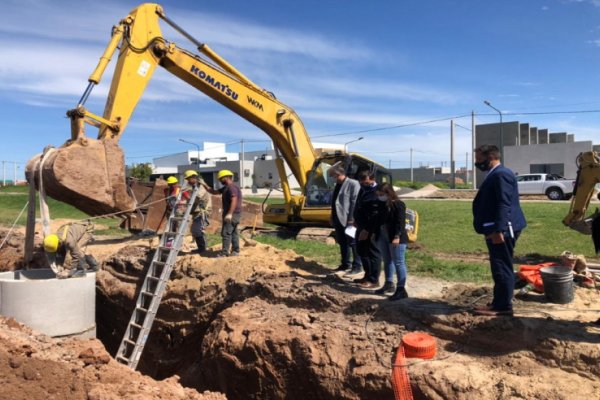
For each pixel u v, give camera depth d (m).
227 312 7.89
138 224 15.13
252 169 65.88
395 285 8.09
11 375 5.08
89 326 8.83
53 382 5.20
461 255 11.97
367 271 7.80
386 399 5.66
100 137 10.73
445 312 6.34
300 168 14.54
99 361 6.17
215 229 16.17
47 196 10.01
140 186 15.43
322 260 10.90
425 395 5.34
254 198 36.56
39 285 8.16
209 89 12.73
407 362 5.67
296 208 14.85
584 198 11.98
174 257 8.91
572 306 6.53
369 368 5.88
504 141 48.66
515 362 5.45
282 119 14.07
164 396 5.70
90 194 9.54
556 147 42.84
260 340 6.94
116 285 10.79
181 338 9.26
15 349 5.80
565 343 5.31
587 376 5.08
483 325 5.83
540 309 6.38
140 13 11.27
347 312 7.02
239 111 13.45
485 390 5.13
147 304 9.15
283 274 8.56
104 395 5.20
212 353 7.50
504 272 5.86
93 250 12.58
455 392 5.20
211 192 10.48
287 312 7.53
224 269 9.29
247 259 9.49
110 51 10.59
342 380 6.05
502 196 5.68
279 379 6.70
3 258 12.87
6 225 19.73
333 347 6.35
